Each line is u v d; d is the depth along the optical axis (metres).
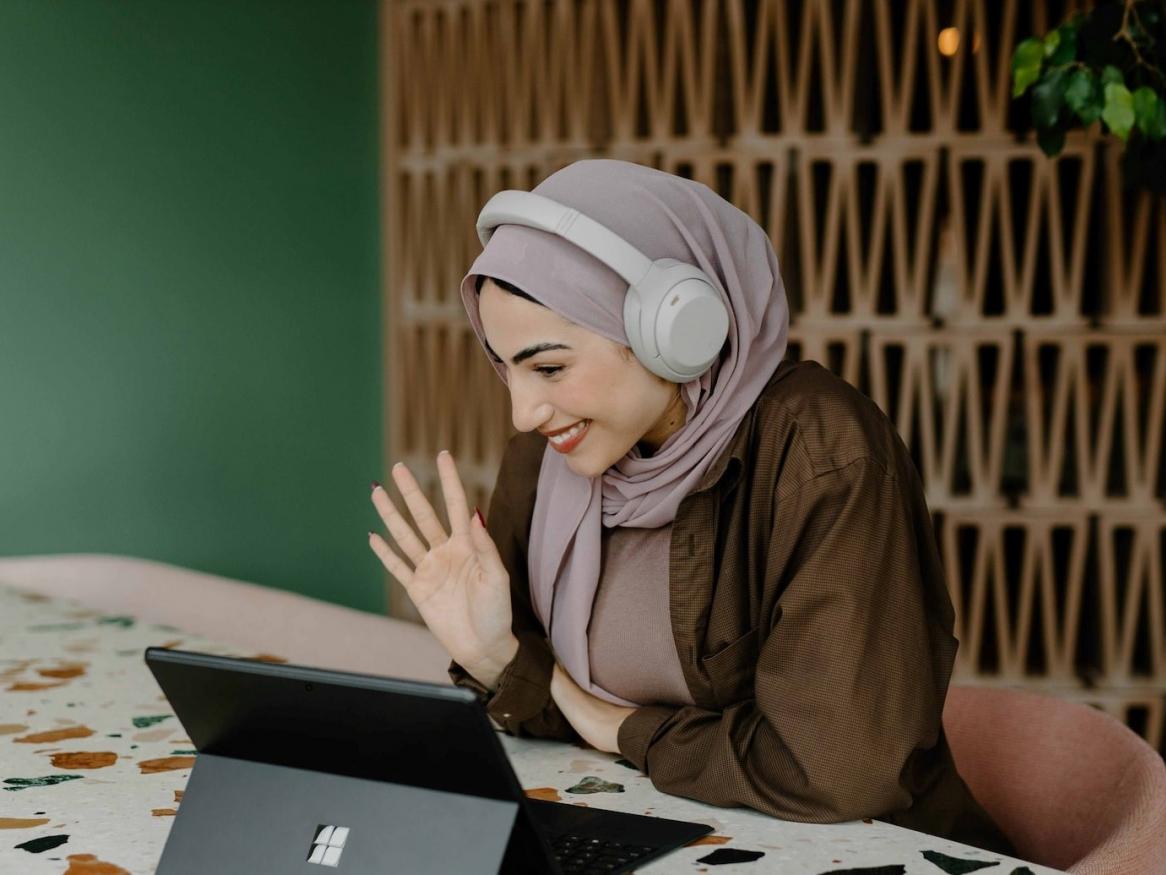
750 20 3.29
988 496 3.12
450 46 3.48
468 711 0.81
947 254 3.18
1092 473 3.11
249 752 0.98
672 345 1.15
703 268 1.20
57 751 1.32
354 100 3.64
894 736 1.12
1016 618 3.33
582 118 3.34
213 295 3.39
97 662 1.73
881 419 1.25
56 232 3.10
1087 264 3.19
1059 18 3.10
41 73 3.05
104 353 3.20
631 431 1.22
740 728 1.17
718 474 1.22
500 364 1.30
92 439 3.19
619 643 1.30
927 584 1.27
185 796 1.00
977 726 1.49
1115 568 3.25
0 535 3.06
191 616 2.42
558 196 1.20
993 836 1.33
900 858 1.01
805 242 3.13
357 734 0.89
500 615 1.29
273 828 0.95
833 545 1.14
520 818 0.86
